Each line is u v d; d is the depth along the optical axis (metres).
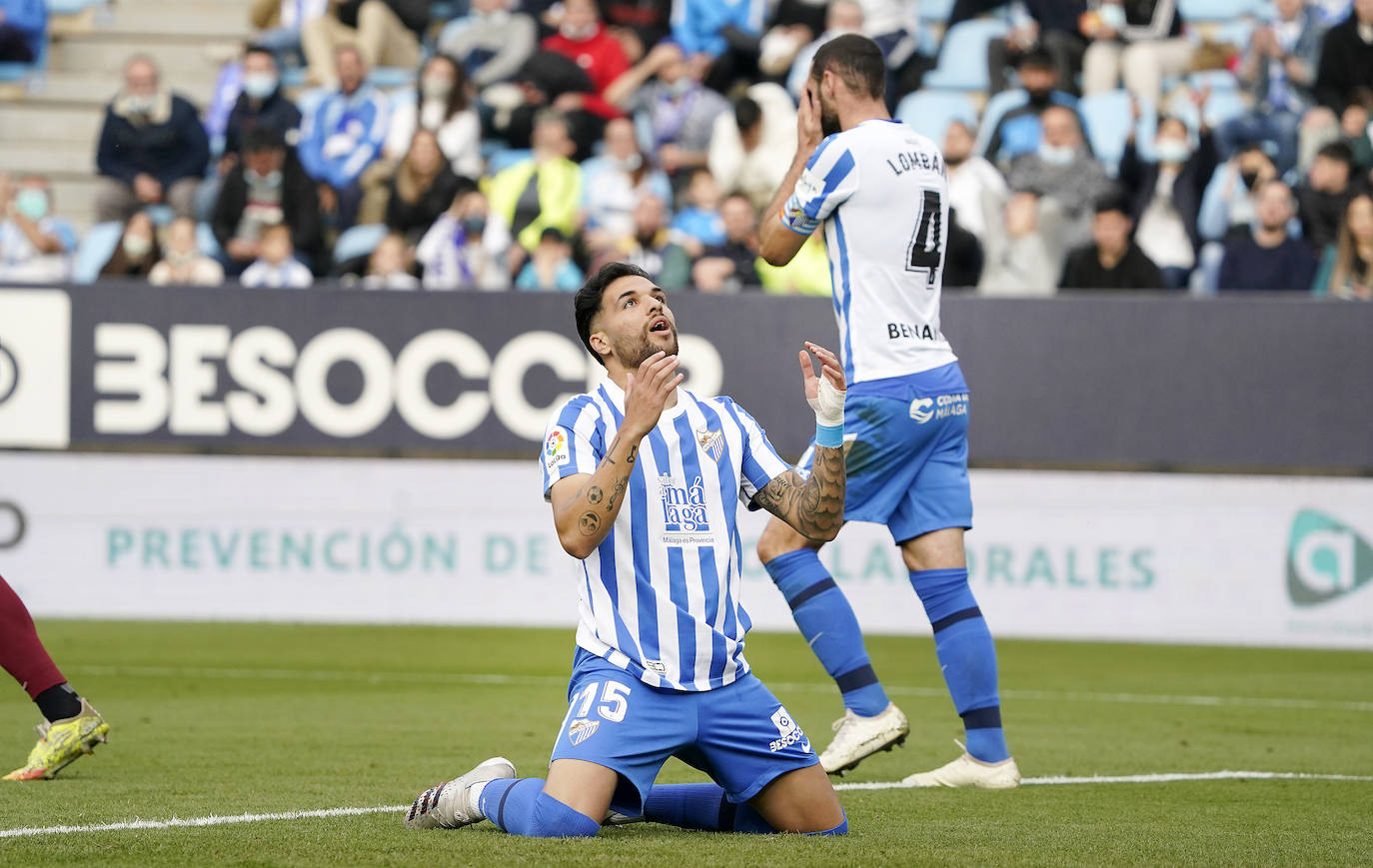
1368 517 31.78
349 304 33.12
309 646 30.16
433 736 19.34
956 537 15.88
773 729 11.79
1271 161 37.91
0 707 21.83
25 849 11.16
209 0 50.12
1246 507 32.09
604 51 43.50
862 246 15.72
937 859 10.95
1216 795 15.45
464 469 33.38
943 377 15.81
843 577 32.97
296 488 33.53
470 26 43.59
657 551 11.72
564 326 32.91
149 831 11.99
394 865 10.34
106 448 33.69
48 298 33.16
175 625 32.97
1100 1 42.16
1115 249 35.84
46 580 33.75
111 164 42.34
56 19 49.34
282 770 16.28
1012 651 30.97
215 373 33.22
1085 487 32.47
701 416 12.27
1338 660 30.06
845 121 16.50
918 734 20.64
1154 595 32.31
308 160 41.34
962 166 38.03
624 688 11.49
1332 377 31.22
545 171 39.66
